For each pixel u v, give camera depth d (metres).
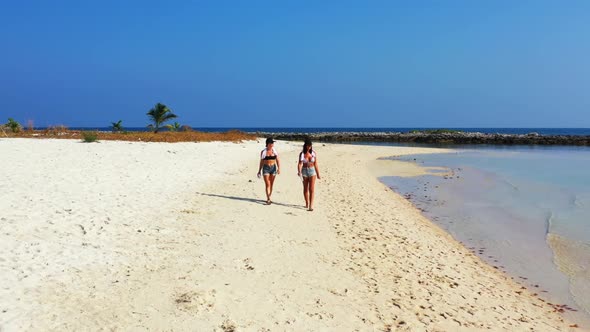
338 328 4.95
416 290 6.48
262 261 6.86
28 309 4.66
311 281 6.25
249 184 14.30
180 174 14.98
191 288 5.54
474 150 46.09
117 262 6.26
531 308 6.55
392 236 9.59
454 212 13.43
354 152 37.81
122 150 20.77
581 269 8.43
